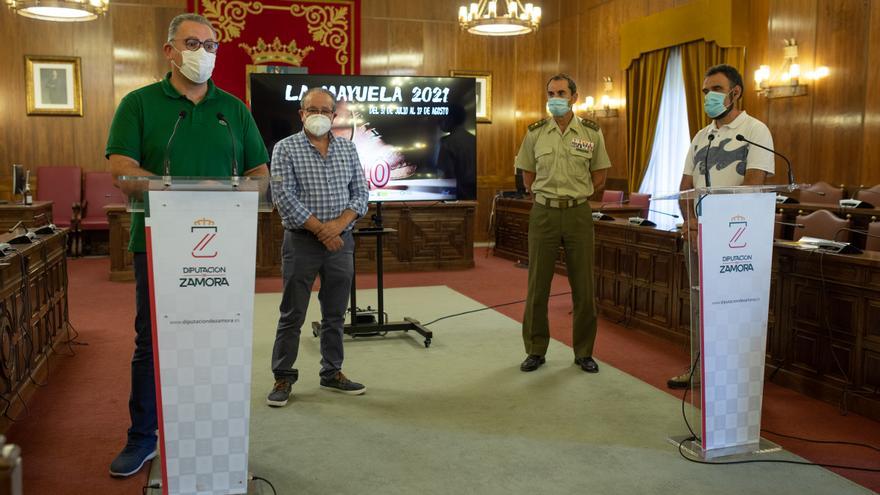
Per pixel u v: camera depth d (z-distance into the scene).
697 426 3.46
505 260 9.79
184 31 2.67
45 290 4.49
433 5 11.32
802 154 7.41
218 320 2.42
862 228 5.66
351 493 2.77
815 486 2.85
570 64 11.12
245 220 2.40
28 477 2.91
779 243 4.14
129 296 6.92
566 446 3.24
